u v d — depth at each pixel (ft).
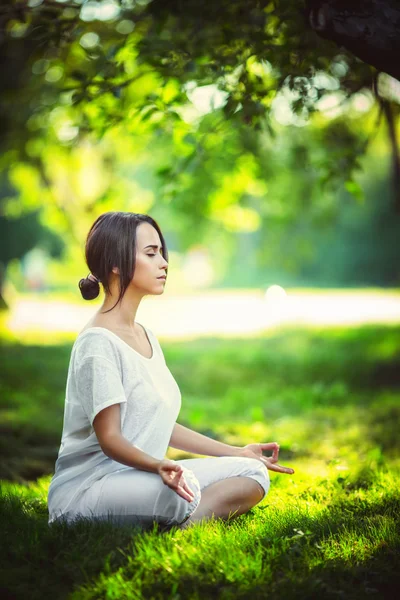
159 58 20.17
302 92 20.74
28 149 51.37
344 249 194.49
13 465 24.50
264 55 19.79
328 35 15.11
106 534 12.49
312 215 73.15
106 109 22.77
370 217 180.96
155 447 12.91
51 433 30.19
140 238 13.07
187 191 41.47
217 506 13.84
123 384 12.62
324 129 38.75
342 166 26.27
